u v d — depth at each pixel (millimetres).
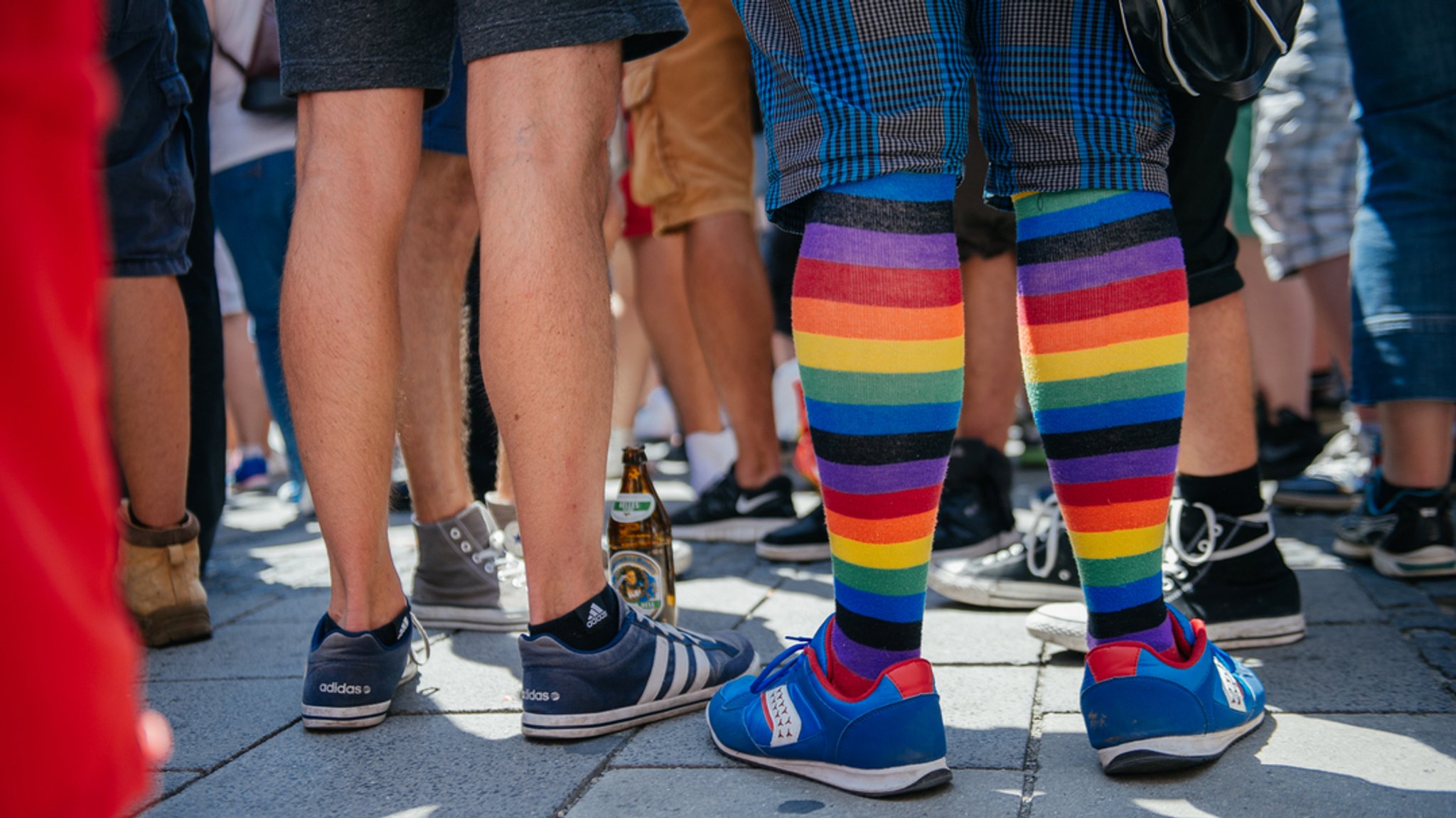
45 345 480
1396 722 1489
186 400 2176
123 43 1987
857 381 1228
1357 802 1239
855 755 1303
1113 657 1329
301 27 1546
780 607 2305
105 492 519
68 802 472
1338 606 2143
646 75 3020
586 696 1523
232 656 2074
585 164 1486
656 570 2006
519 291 1442
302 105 1604
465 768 1438
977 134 2500
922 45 1206
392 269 1584
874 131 1199
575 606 1532
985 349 2586
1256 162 3443
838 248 1227
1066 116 1271
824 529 2789
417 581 2207
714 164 3029
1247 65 1220
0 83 459
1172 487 1339
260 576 2916
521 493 1510
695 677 1640
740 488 3176
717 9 2986
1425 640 1877
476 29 1469
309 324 1529
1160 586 1366
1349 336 3377
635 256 3557
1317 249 3318
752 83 3154
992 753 1435
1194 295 1828
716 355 3111
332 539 1603
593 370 1482
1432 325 2262
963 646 1958
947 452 1278
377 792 1364
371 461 1584
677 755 1465
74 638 471
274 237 3332
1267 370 3355
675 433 5164
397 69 1552
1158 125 1329
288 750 1527
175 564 2162
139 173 2049
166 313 2129
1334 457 4375
